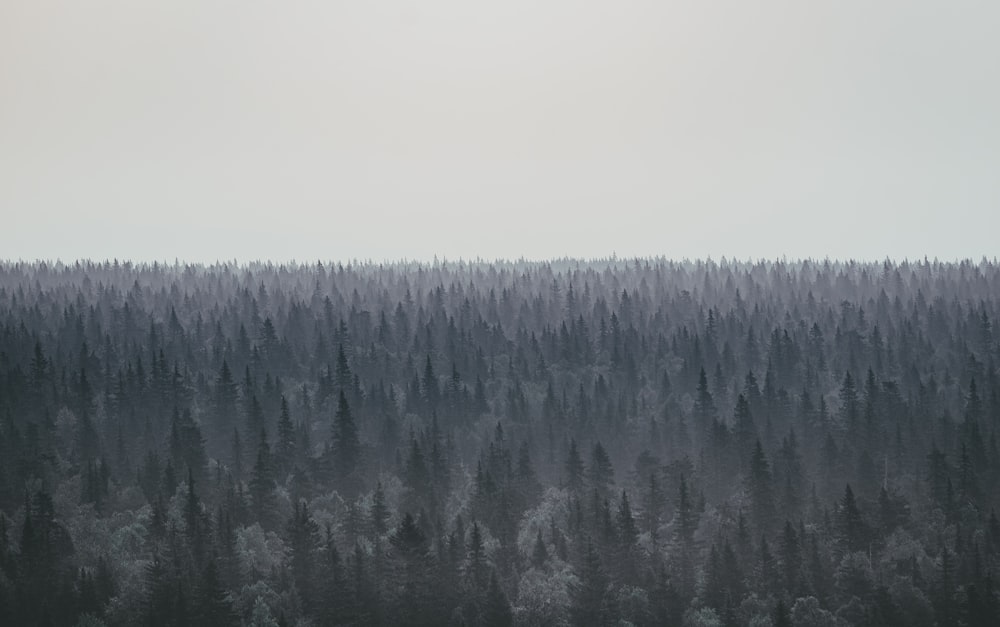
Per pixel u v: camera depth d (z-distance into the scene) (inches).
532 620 5300.2
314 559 5684.1
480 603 5472.4
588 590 5452.8
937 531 6235.2
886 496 6269.7
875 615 5196.9
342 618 5334.6
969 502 6545.3
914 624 5255.9
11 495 6742.1
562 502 6707.7
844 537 5920.3
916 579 5536.4
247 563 5748.0
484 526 6387.8
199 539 5787.4
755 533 6240.2
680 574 5782.5
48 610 5270.7
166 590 5236.2
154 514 6171.3
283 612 5236.2
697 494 6707.7
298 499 6717.5
